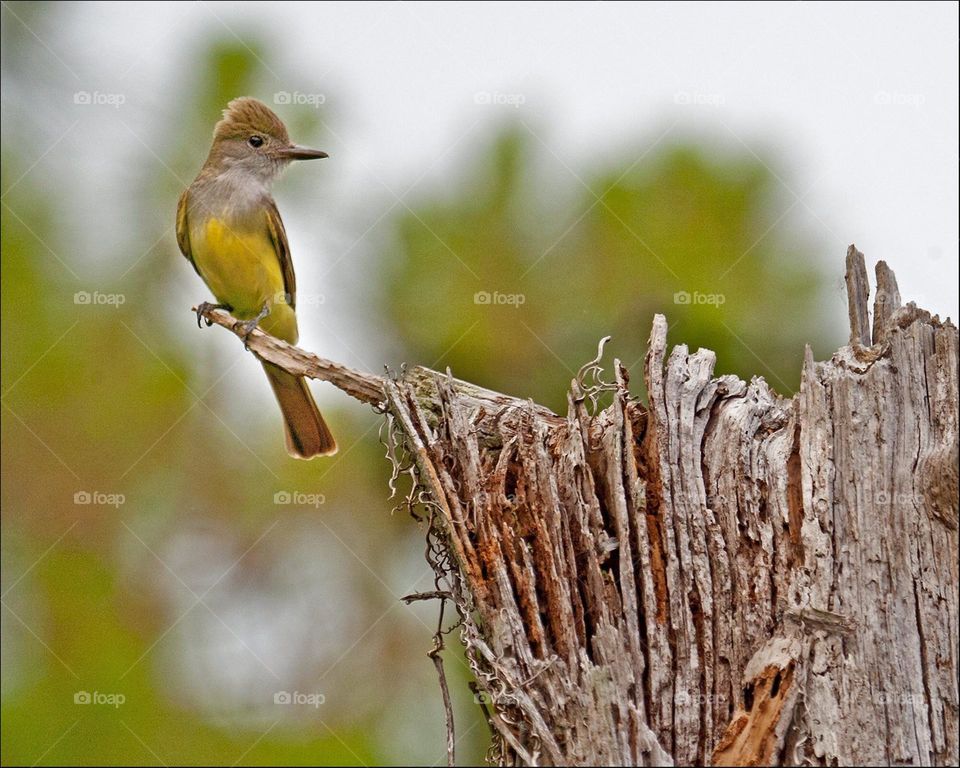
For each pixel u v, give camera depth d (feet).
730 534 21.52
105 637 35.50
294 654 36.42
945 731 19.79
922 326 21.30
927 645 20.16
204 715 34.94
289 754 33.99
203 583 37.04
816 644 20.42
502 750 21.85
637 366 32.42
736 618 21.12
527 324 33.06
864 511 20.75
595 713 20.11
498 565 21.94
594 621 21.45
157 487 37.73
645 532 21.34
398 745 34.86
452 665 35.58
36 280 38.17
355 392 25.50
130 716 34.12
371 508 37.70
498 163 33.63
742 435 21.95
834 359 21.90
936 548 20.39
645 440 22.50
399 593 37.04
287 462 38.01
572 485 22.24
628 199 33.09
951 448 20.35
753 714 20.34
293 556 37.55
